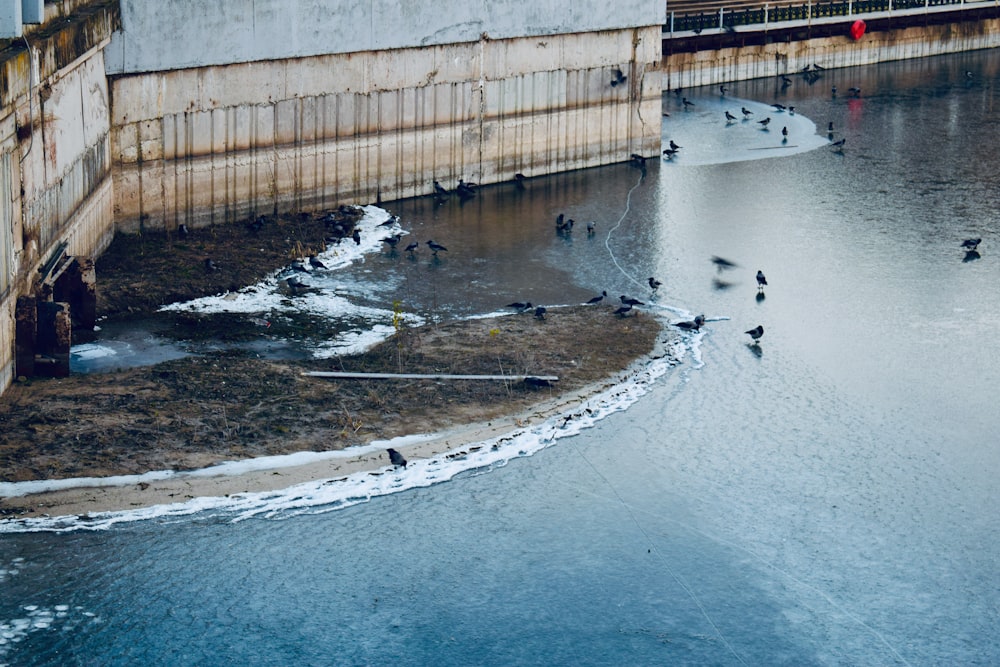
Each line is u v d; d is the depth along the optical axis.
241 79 69.62
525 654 35.91
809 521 41.94
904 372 52.91
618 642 36.38
